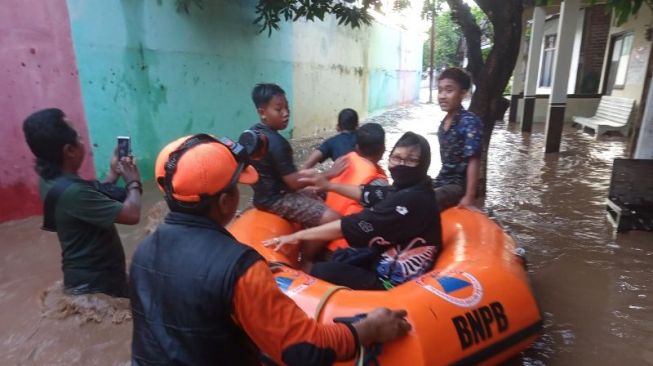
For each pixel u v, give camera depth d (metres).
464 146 3.07
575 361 2.49
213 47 7.11
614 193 4.43
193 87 6.75
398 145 2.19
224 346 1.09
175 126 6.47
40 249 3.91
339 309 1.84
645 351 2.56
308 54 10.44
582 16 12.58
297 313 1.11
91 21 5.06
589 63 12.80
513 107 12.88
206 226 1.14
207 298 1.05
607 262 3.65
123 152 2.58
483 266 2.20
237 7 7.57
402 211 2.15
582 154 7.97
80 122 5.04
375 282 2.24
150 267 1.15
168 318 1.09
